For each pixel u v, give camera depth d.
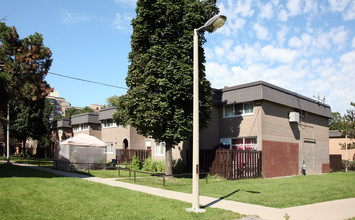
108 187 13.27
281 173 22.75
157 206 9.62
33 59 18.42
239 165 19.41
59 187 12.61
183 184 15.72
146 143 32.47
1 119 26.73
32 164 28.70
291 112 24.39
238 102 22.69
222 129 24.17
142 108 16.69
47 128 43.53
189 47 17.34
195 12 17.61
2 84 18.00
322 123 29.66
